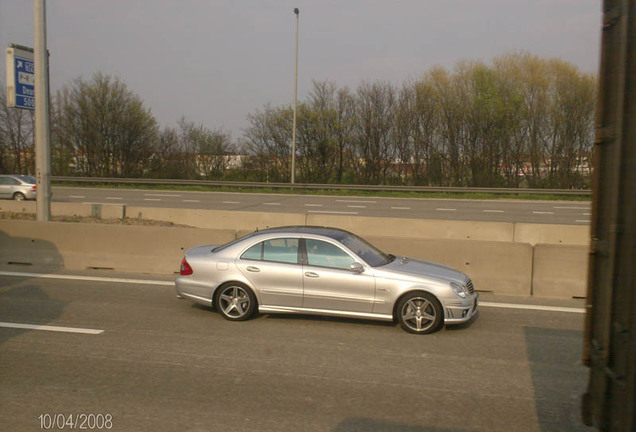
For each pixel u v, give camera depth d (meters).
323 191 36.03
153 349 6.29
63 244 11.42
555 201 31.92
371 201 30.62
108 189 37.09
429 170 42.38
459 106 42.12
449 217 23.27
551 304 8.83
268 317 7.79
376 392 5.11
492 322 7.73
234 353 6.20
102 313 7.86
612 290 2.87
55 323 7.31
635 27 2.74
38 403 4.74
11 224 11.70
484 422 4.50
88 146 44.59
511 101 40.78
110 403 4.76
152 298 8.84
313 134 43.53
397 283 7.13
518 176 41.44
